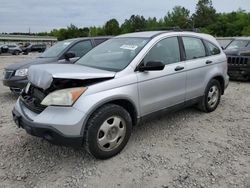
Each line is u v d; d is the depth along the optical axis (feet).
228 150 13.73
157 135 15.52
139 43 15.07
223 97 24.32
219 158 12.92
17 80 23.39
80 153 13.44
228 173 11.68
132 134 15.62
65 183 11.13
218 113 19.36
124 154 13.29
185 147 14.05
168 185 10.91
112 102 12.92
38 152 13.60
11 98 25.07
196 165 12.31
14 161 12.78
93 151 12.12
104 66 14.11
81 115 11.50
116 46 15.75
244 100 23.22
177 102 16.11
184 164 12.39
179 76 15.88
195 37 18.16
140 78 13.69
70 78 11.64
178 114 19.01
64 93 11.57
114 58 14.69
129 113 13.87
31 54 141.28
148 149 13.80
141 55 14.14
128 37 16.42
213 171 11.83
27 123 11.96
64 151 13.66
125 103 13.53
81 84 12.09
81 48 26.81
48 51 27.61
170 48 15.99
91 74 12.24
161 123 17.35
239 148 13.94
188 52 17.16
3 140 15.02
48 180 11.35
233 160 12.73
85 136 11.87
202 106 18.79
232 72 32.73
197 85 17.51
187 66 16.52
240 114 19.22
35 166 12.36
